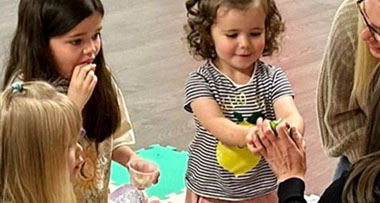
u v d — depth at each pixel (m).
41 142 1.53
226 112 2.07
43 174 1.54
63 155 1.57
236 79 2.08
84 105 1.87
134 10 4.91
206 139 2.10
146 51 4.25
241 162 2.07
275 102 2.07
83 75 1.86
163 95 3.72
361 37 1.81
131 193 2.11
